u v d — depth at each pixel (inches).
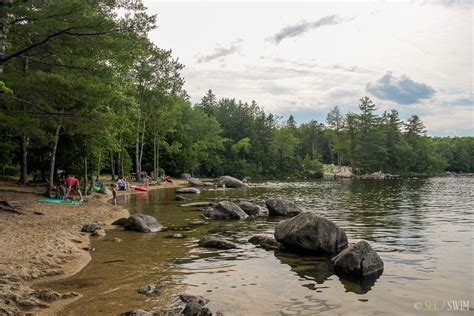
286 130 4426.7
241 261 479.2
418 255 501.0
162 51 2145.7
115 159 2389.3
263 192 1710.1
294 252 530.0
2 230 591.8
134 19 720.3
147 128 2427.4
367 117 4340.6
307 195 1547.7
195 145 3016.7
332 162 5132.9
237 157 3890.3
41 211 815.7
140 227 684.1
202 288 373.4
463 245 562.9
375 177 3959.2
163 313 304.2
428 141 5231.3
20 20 668.7
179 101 2600.9
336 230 540.1
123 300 335.6
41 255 462.0
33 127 697.6
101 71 759.7
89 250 529.7
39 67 816.3
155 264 460.8
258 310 316.5
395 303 331.6
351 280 398.3
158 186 2030.0
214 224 779.4
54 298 333.4
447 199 1362.0
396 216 891.4
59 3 668.7
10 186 1185.4
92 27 671.1
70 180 1043.9
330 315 306.3
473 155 5393.7
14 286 348.8
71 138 1177.4
